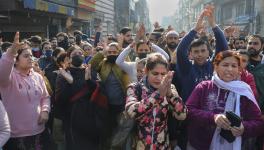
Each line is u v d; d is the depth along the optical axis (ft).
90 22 86.99
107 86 17.44
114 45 17.72
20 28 48.60
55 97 16.78
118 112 17.35
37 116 13.89
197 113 10.86
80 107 16.42
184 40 13.58
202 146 11.14
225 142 10.87
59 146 18.02
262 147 12.88
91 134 16.61
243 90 10.77
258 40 18.02
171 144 11.62
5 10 42.80
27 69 13.92
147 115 10.61
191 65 13.70
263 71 15.39
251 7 129.80
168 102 10.63
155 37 27.89
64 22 66.74
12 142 13.51
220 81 10.90
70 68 16.85
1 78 12.70
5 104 13.23
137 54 19.02
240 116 10.70
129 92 11.12
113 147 12.14
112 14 115.03
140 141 10.80
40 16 54.49
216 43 14.08
